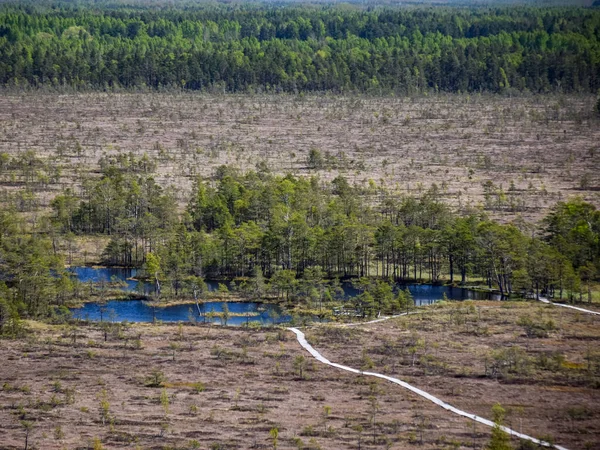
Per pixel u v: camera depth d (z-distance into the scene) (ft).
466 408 409.69
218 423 391.24
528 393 427.74
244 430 383.04
